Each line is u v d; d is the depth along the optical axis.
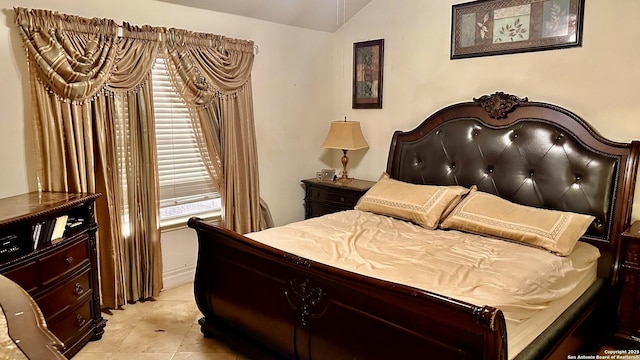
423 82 3.84
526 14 3.18
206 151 3.62
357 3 4.09
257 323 2.32
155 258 3.32
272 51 4.04
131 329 2.86
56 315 2.38
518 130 3.18
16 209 2.30
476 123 3.42
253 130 3.90
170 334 2.80
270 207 4.28
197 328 2.88
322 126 4.63
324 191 4.20
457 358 1.53
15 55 2.63
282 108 4.21
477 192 3.14
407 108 3.99
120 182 3.12
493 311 1.41
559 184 2.97
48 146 2.73
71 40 2.74
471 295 1.86
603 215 2.80
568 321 2.20
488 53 3.40
